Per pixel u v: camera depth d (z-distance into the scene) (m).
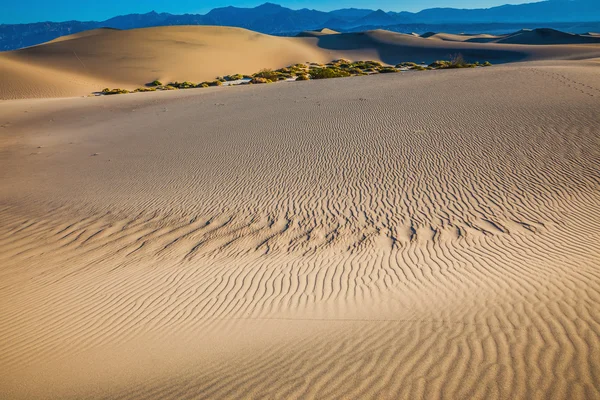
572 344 4.42
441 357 4.41
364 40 102.44
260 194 12.19
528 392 3.75
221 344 5.38
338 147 15.41
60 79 52.56
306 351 4.86
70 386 4.77
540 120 15.56
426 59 85.19
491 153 13.38
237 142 17.25
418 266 7.63
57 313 6.89
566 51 71.12
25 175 15.72
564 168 11.91
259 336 5.48
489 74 26.59
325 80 34.81
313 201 11.45
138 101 32.09
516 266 7.21
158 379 4.63
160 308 6.77
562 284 6.14
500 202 10.47
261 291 7.08
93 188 13.72
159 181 13.85
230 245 9.39
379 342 4.89
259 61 78.06
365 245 8.89
